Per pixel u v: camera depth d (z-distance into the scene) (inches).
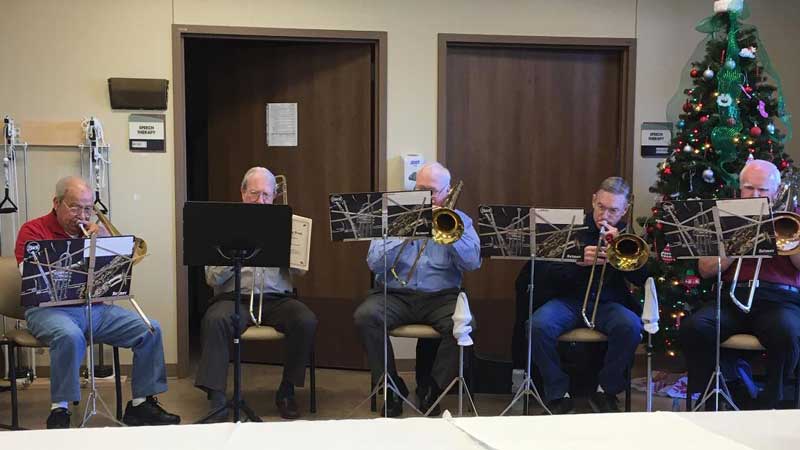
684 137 141.5
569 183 162.2
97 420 122.8
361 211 110.3
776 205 118.9
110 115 148.4
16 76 145.8
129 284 111.7
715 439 58.0
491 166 159.9
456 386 128.1
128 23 147.0
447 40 153.5
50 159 148.0
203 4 148.3
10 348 115.0
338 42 154.0
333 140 157.6
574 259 110.7
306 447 56.7
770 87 141.7
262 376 154.0
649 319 114.3
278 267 119.0
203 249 107.3
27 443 57.5
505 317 161.2
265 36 150.2
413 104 154.0
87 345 132.3
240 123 162.4
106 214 148.7
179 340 152.2
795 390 114.7
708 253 105.3
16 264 120.9
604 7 157.2
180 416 126.0
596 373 131.3
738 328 117.2
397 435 59.4
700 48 155.3
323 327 161.5
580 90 161.3
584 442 57.5
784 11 161.5
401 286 129.4
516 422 62.3
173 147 150.2
